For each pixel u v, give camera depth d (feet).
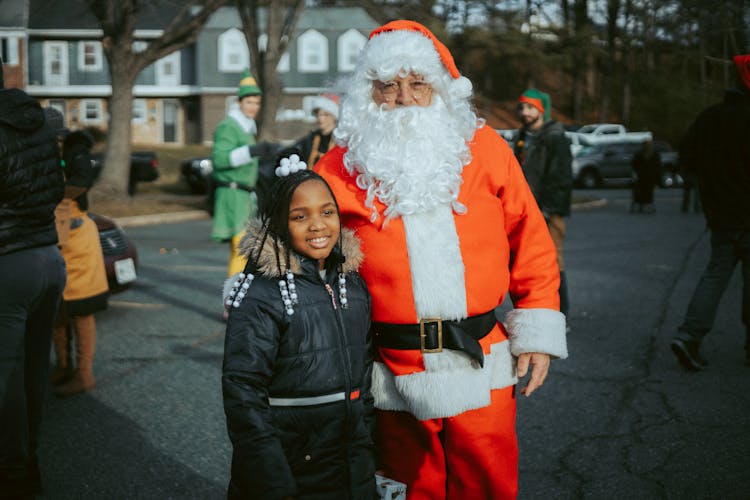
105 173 59.41
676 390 16.03
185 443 13.61
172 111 143.64
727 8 39.63
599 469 12.30
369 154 7.93
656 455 12.78
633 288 27.78
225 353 7.13
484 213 8.08
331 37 135.64
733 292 26.89
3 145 9.72
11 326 9.97
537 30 75.00
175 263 33.88
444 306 7.77
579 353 19.04
